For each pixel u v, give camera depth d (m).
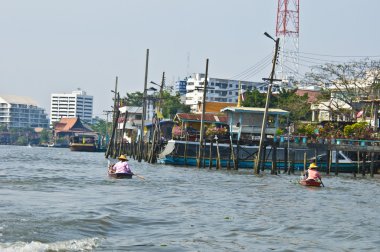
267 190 46.28
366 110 94.94
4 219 25.14
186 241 22.75
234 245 22.39
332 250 22.06
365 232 26.08
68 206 30.98
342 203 38.09
